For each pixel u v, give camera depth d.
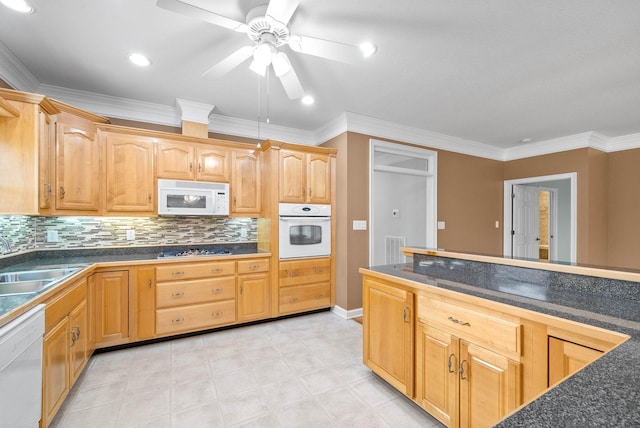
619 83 2.63
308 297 3.50
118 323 2.58
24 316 1.34
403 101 3.07
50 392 1.60
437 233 4.26
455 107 3.21
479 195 4.72
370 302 2.14
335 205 3.68
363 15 1.78
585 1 1.65
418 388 1.74
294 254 3.41
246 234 3.75
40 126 2.11
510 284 1.68
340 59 1.82
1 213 1.99
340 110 3.34
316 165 3.58
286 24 1.57
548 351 1.18
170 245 3.32
